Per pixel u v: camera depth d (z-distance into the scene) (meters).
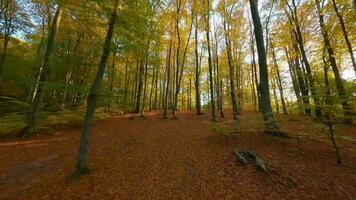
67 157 8.27
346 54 13.95
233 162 6.77
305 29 16.22
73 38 16.98
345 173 5.75
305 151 7.34
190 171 6.55
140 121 16.53
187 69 30.80
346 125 11.70
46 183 6.17
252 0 10.22
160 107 36.19
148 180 6.14
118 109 23.58
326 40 13.45
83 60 6.90
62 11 12.15
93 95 6.73
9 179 6.50
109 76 9.05
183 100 45.66
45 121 14.05
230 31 16.97
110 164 7.30
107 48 6.76
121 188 5.74
